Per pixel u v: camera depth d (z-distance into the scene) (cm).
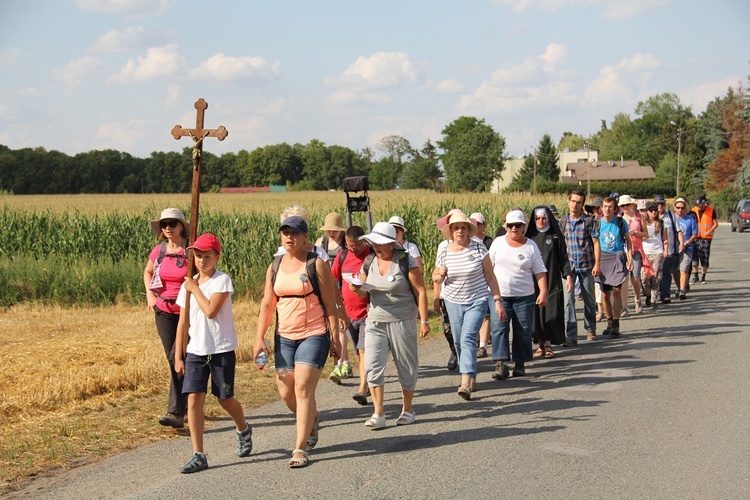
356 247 773
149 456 606
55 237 1994
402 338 666
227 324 574
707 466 530
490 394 784
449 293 771
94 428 685
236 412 586
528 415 689
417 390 821
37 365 887
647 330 1139
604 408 700
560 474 523
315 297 578
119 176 11744
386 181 13100
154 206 2614
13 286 1602
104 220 2025
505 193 3356
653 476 514
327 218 841
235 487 519
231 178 13650
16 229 2002
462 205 2589
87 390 792
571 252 1074
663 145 11875
